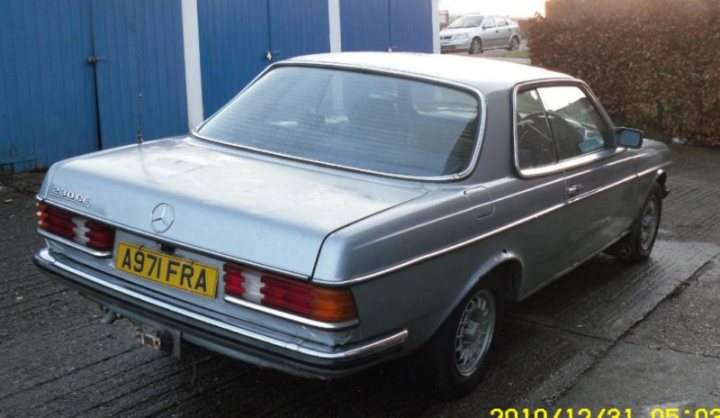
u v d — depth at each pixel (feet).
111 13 30.96
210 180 11.91
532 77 15.61
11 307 16.43
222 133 14.25
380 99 13.80
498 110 13.80
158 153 13.48
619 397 13.64
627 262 21.31
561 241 15.56
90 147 30.83
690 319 17.43
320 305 10.04
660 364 15.03
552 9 47.19
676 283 19.89
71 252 12.41
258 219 10.52
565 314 17.52
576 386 14.01
